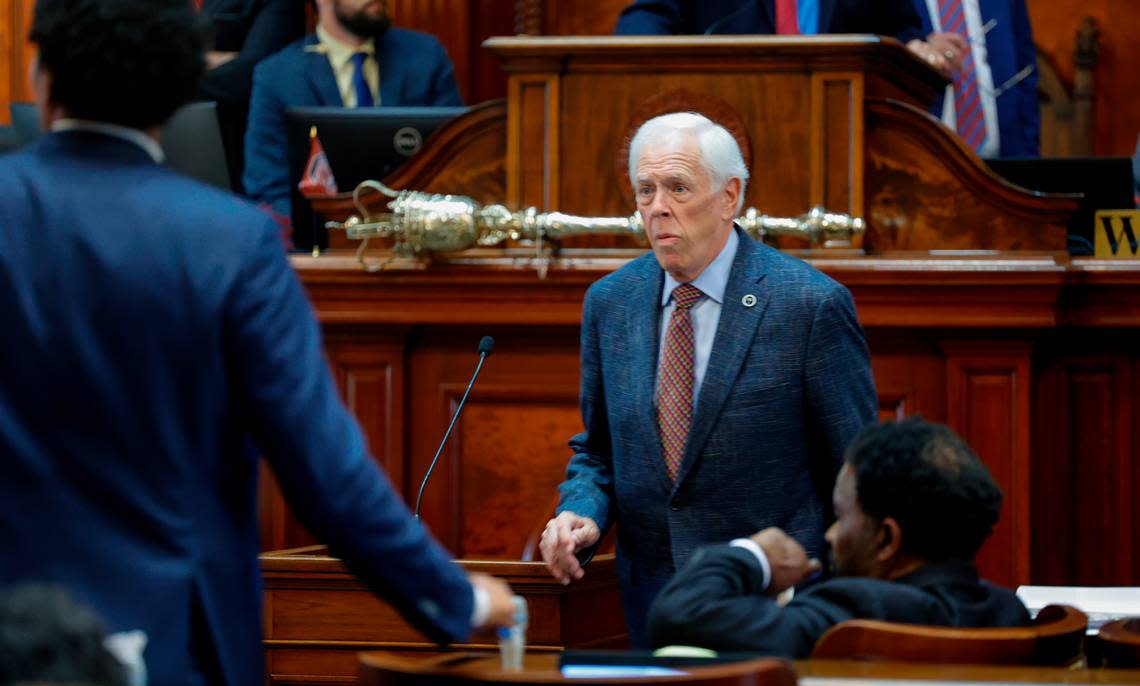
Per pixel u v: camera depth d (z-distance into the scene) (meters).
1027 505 11.89
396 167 13.64
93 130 6.21
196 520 5.95
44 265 5.89
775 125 12.19
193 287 5.98
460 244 12.01
